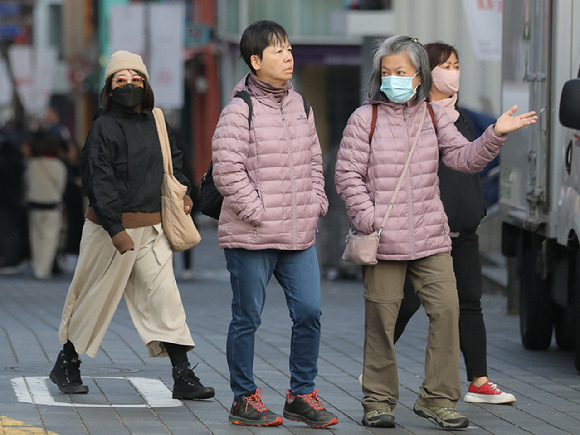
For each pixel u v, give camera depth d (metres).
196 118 131.12
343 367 27.66
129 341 32.19
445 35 59.97
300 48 106.12
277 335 33.97
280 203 20.17
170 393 23.80
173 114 133.00
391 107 20.55
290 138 20.30
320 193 20.80
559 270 29.61
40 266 58.88
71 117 169.12
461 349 23.39
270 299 47.38
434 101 23.28
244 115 20.03
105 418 21.17
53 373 23.78
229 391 24.14
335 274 57.62
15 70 111.62
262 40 20.03
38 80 112.00
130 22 64.62
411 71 20.27
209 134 123.12
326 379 25.86
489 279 48.78
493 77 59.88
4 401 22.61
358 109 20.72
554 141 27.92
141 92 22.78
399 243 20.42
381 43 20.55
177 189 22.97
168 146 23.23
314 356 20.73
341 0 105.62
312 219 20.50
